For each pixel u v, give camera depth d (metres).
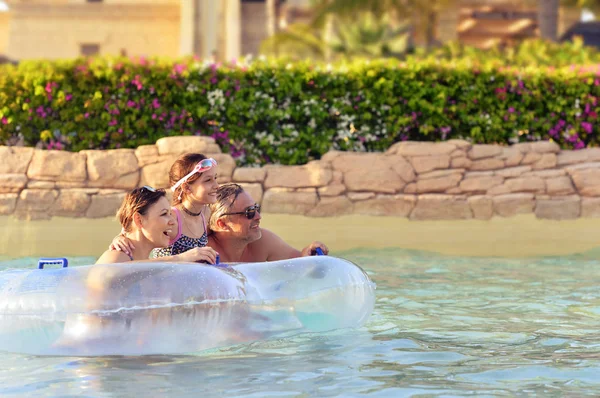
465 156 12.21
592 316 6.65
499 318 6.55
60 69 12.76
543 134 13.30
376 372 4.75
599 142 13.50
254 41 38.84
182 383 4.50
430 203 11.95
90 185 11.66
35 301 5.34
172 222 5.99
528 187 12.03
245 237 6.71
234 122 12.91
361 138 13.08
